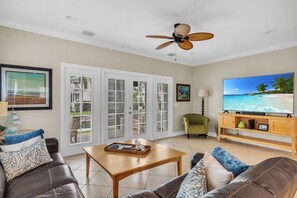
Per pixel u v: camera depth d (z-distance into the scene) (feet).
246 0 7.47
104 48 13.20
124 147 8.25
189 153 12.48
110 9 8.30
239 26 10.02
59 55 11.25
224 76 16.79
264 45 13.32
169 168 9.70
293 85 12.35
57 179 5.43
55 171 5.99
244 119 14.94
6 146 6.60
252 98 14.33
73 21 9.59
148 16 8.96
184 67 18.95
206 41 12.42
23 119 10.07
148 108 16.15
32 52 10.32
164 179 8.46
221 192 2.49
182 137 17.47
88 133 12.66
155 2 7.69
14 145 6.74
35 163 6.21
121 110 14.40
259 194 2.52
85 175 8.75
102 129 13.23
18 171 5.73
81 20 9.46
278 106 12.92
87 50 12.39
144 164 6.48
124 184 7.96
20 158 5.99
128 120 14.79
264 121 13.71
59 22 9.71
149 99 16.20
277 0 7.45
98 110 13.01
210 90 18.01
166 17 9.04
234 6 7.93
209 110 18.12
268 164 3.59
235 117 14.58
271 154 12.17
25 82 10.07
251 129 13.75
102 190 7.39
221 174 3.79
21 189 4.93
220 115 15.55
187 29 8.45
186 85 19.15
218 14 8.66
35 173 5.91
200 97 18.92
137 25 10.03
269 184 2.85
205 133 16.66
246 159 11.21
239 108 15.15
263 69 14.11
